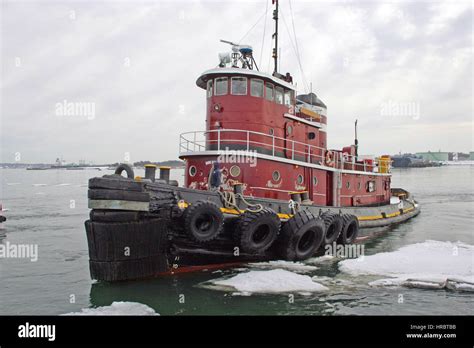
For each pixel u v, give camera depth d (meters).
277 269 13.27
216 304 10.55
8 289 12.55
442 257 15.13
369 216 22.09
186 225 12.01
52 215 33.22
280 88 17.03
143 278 11.98
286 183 16.48
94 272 11.59
